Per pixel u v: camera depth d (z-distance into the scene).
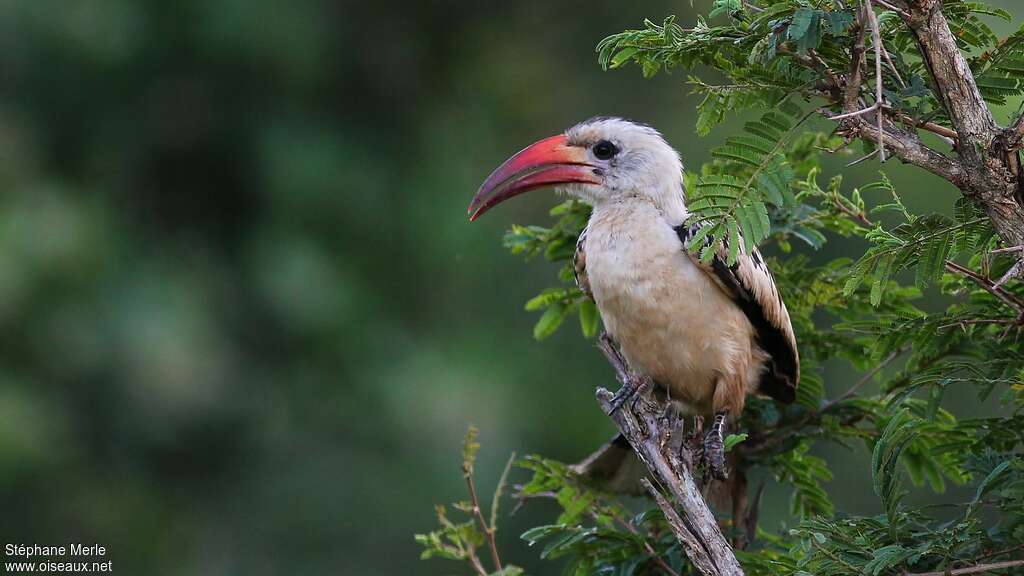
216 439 14.82
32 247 14.44
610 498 7.01
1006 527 5.31
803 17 4.99
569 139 7.55
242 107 15.46
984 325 5.81
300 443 14.85
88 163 15.47
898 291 7.12
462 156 16.41
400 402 14.70
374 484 14.49
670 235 7.01
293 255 14.97
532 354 15.18
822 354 7.47
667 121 15.52
